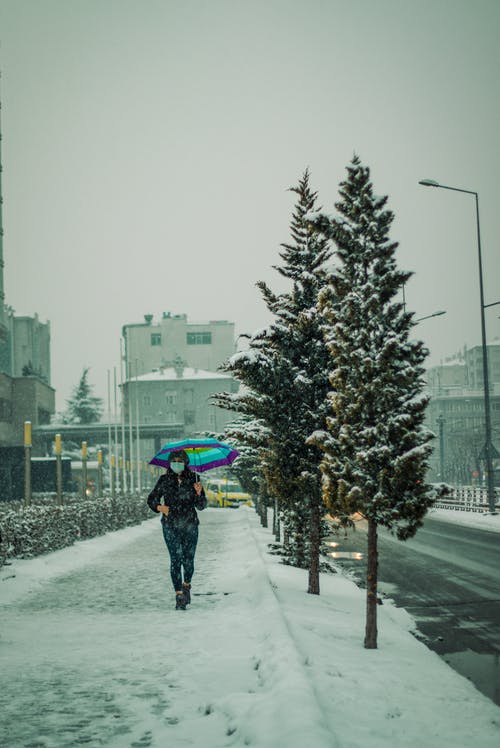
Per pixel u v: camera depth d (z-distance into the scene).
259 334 10.95
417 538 24.47
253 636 7.84
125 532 27.53
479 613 10.54
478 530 28.88
